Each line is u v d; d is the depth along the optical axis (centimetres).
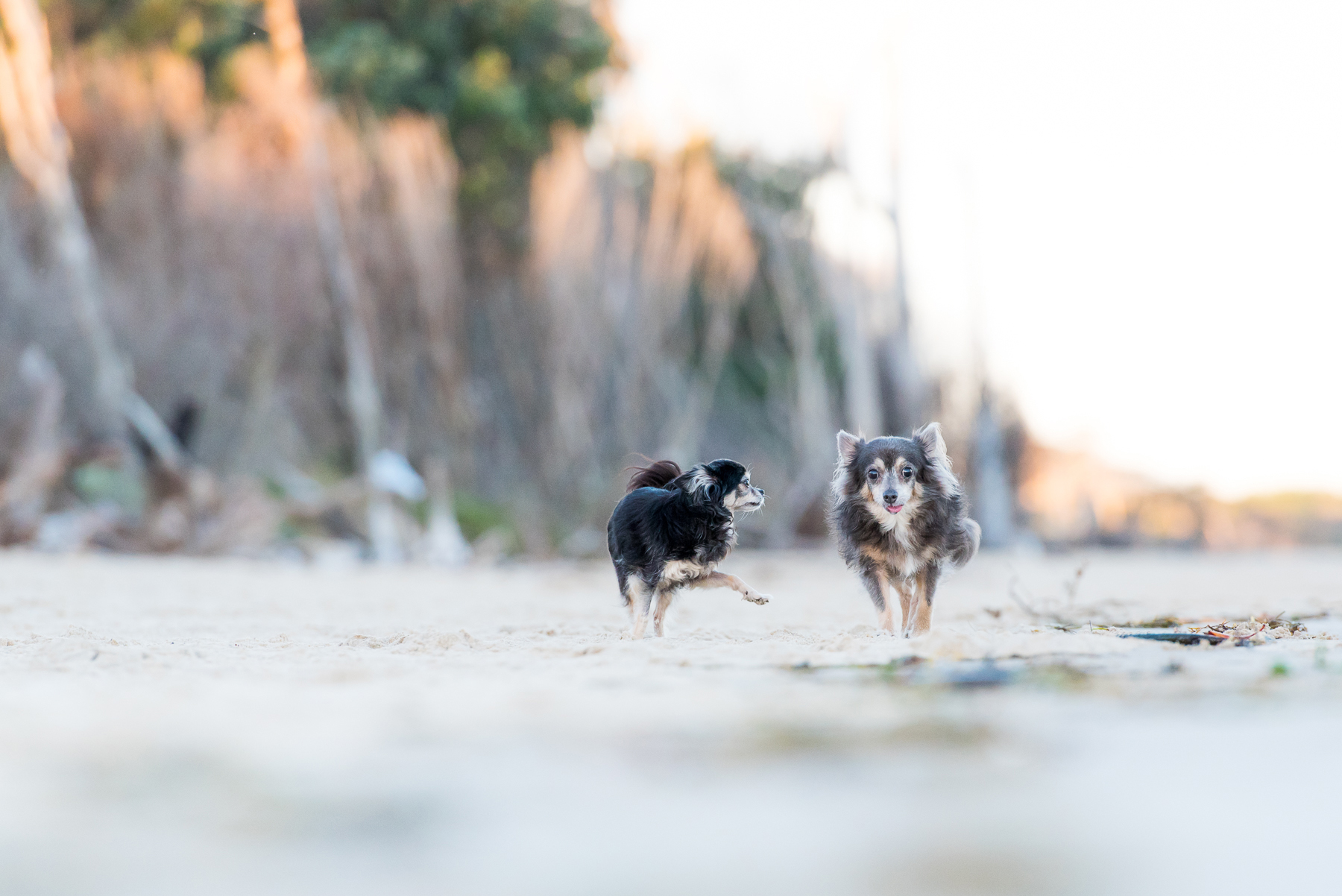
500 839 305
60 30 3025
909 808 338
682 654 675
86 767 389
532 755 400
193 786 361
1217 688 532
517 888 270
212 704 506
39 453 2466
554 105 3678
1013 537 4003
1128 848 302
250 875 279
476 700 513
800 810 333
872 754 401
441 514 2834
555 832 313
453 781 368
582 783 364
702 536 816
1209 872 282
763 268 4197
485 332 3578
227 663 653
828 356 4250
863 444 861
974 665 607
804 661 628
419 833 313
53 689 553
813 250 4088
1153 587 1719
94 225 2845
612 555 862
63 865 288
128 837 310
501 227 3625
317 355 3044
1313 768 380
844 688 540
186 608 1159
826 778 368
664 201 3750
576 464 3438
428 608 1215
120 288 2806
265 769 383
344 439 3128
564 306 3466
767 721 460
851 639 732
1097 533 4447
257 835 311
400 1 3525
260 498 2611
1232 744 414
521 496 3331
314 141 2977
